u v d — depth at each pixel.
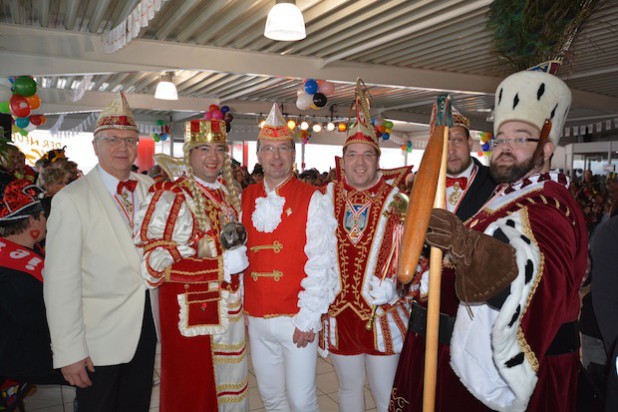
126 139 2.06
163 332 2.08
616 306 1.37
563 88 1.33
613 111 11.98
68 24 6.17
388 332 2.18
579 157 14.77
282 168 2.21
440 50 7.61
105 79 9.60
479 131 15.30
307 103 8.60
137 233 1.97
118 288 1.94
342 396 2.36
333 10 5.78
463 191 2.17
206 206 2.12
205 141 2.11
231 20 5.95
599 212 7.62
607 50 7.01
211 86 10.44
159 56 6.93
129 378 2.02
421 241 1.02
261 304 2.18
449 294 1.52
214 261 2.02
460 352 1.24
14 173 3.24
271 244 2.17
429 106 13.26
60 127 14.29
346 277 2.25
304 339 2.11
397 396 1.69
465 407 1.41
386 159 21.44
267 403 2.31
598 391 1.49
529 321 1.14
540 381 1.31
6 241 2.16
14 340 2.09
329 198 2.31
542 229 1.19
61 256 1.83
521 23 1.54
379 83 8.55
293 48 7.39
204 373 2.07
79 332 1.84
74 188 1.93
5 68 6.36
